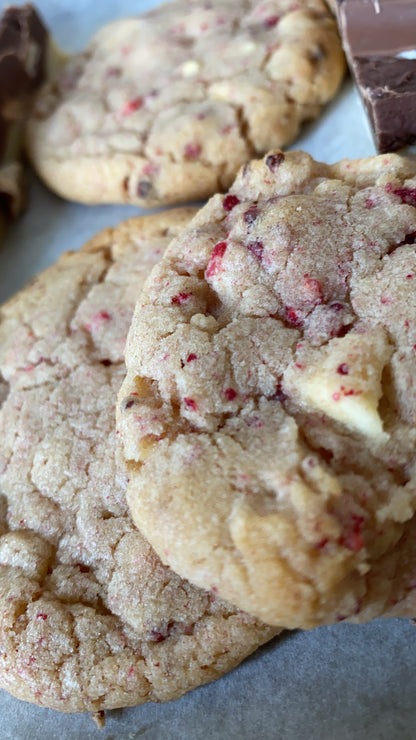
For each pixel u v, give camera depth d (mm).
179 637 143
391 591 127
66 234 224
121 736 146
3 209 227
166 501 125
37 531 156
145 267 184
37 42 249
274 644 149
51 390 171
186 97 208
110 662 142
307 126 206
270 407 128
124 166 205
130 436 132
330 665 146
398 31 173
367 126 194
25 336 182
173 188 203
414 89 168
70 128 221
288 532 118
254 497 122
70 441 162
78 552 152
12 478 162
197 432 129
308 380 126
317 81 200
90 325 178
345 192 145
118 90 221
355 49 174
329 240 136
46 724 149
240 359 131
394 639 147
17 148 238
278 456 123
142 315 141
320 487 120
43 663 143
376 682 144
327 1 214
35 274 218
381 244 135
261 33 212
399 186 143
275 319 135
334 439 124
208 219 154
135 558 146
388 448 124
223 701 146
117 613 146
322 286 134
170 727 145
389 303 129
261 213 143
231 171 201
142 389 136
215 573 122
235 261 140
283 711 144
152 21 238
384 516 121
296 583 119
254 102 198
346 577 120
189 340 134
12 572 152
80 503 155
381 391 124
